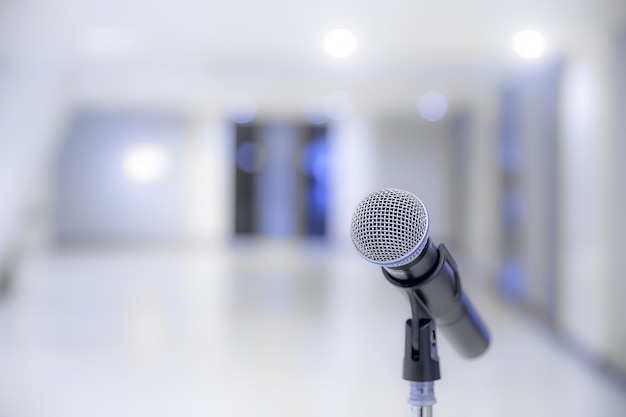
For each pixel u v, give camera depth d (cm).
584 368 427
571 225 502
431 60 707
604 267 424
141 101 1139
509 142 766
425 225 97
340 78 842
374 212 99
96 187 1352
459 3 487
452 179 1288
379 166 1387
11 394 361
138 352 463
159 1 516
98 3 530
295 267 991
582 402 354
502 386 383
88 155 1348
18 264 824
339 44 642
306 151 1541
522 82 689
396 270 105
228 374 407
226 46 668
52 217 1292
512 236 732
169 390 371
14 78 692
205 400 353
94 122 1344
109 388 375
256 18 554
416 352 114
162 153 1355
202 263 1026
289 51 683
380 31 580
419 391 114
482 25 538
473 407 344
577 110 488
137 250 1226
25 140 698
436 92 955
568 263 508
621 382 390
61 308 634
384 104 1134
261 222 1548
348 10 522
